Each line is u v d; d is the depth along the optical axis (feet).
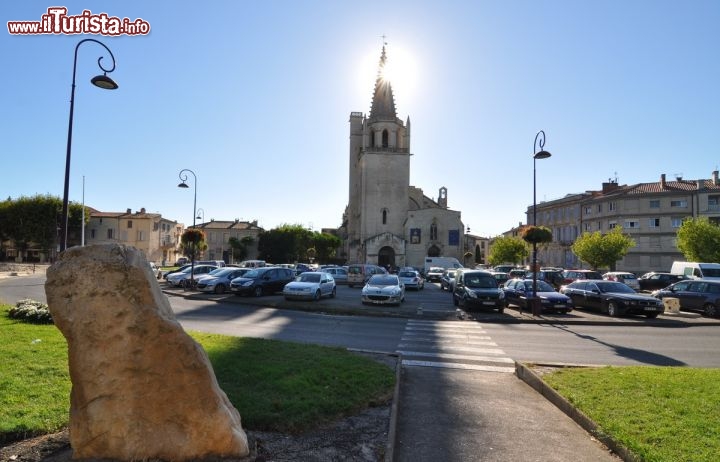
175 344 14.01
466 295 65.87
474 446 17.87
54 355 25.46
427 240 223.30
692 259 133.90
